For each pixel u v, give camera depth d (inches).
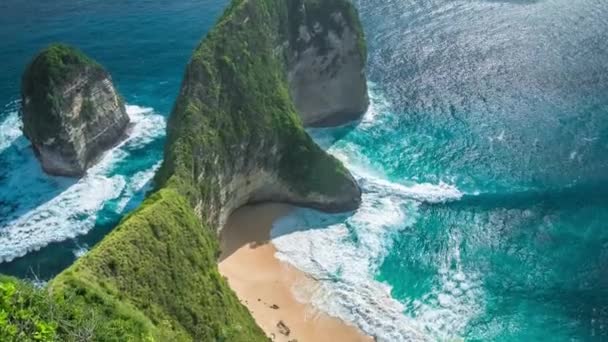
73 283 1211.2
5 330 802.2
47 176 2669.8
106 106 2815.0
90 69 2706.7
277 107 2511.1
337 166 2456.9
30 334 836.6
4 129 3043.8
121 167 2733.8
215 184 2171.5
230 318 1592.0
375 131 3004.4
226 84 2373.3
